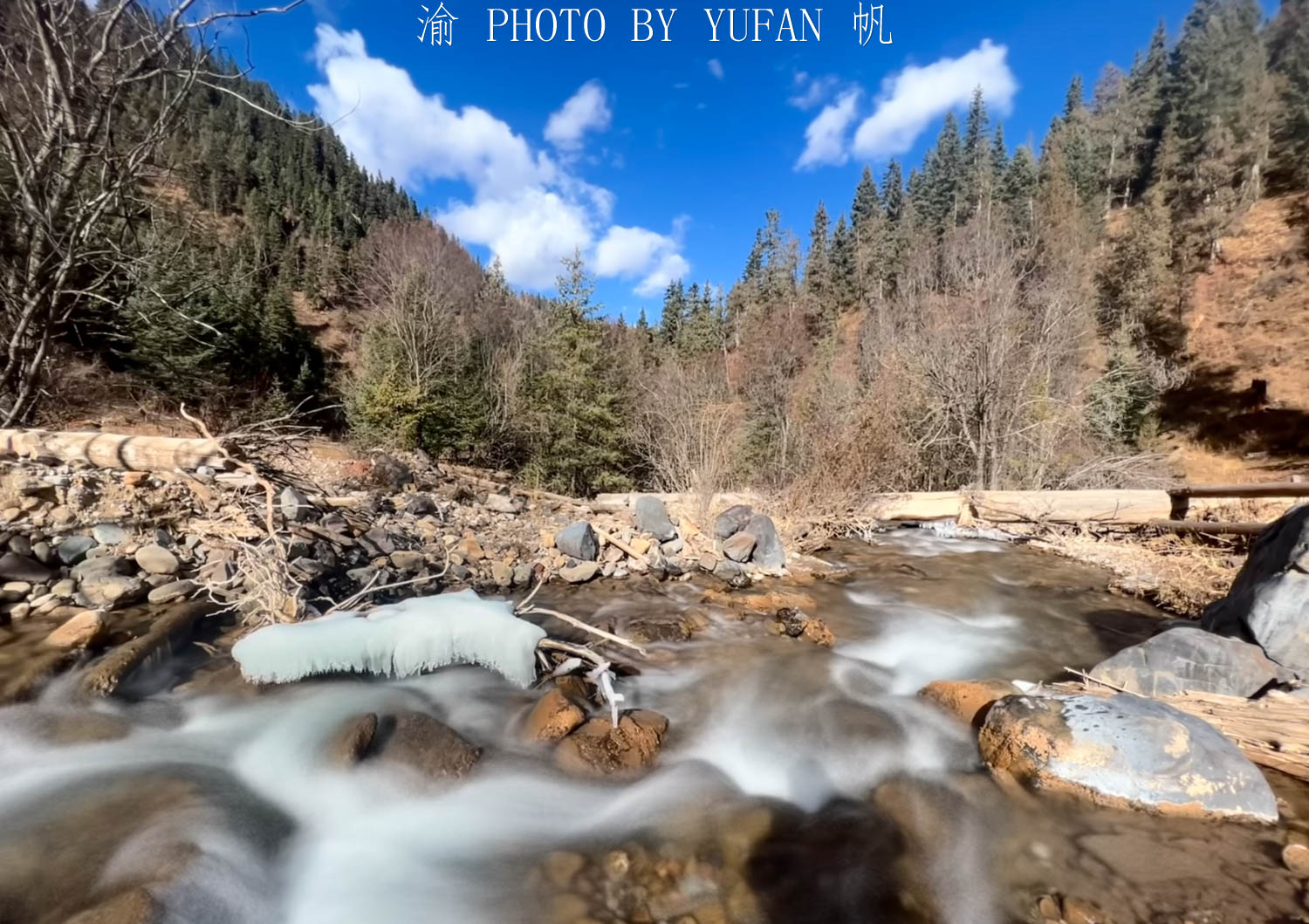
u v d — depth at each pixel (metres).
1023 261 18.53
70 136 6.92
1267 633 4.31
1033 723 3.34
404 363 18.97
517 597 6.05
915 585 7.36
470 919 2.39
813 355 30.31
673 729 3.80
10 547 4.42
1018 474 14.74
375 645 3.84
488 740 3.52
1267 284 29.50
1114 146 48.31
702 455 10.34
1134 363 22.91
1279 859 2.67
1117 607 6.59
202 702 3.62
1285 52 38.66
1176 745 3.07
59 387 9.96
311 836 2.79
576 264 16.06
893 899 2.54
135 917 2.00
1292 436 22.77
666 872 2.65
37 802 2.72
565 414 16.20
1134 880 2.59
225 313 18.41
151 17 6.88
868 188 57.66
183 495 5.50
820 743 3.69
